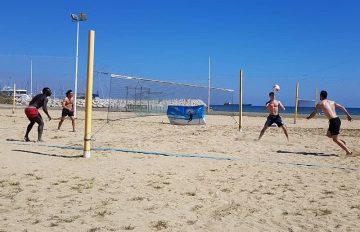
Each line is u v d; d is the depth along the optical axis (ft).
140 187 17.75
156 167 22.58
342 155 28.71
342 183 19.22
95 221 13.06
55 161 23.66
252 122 71.67
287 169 22.80
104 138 37.32
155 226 12.71
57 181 18.48
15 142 31.71
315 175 21.16
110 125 55.01
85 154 25.03
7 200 15.23
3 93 214.28
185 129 50.08
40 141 32.81
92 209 14.35
